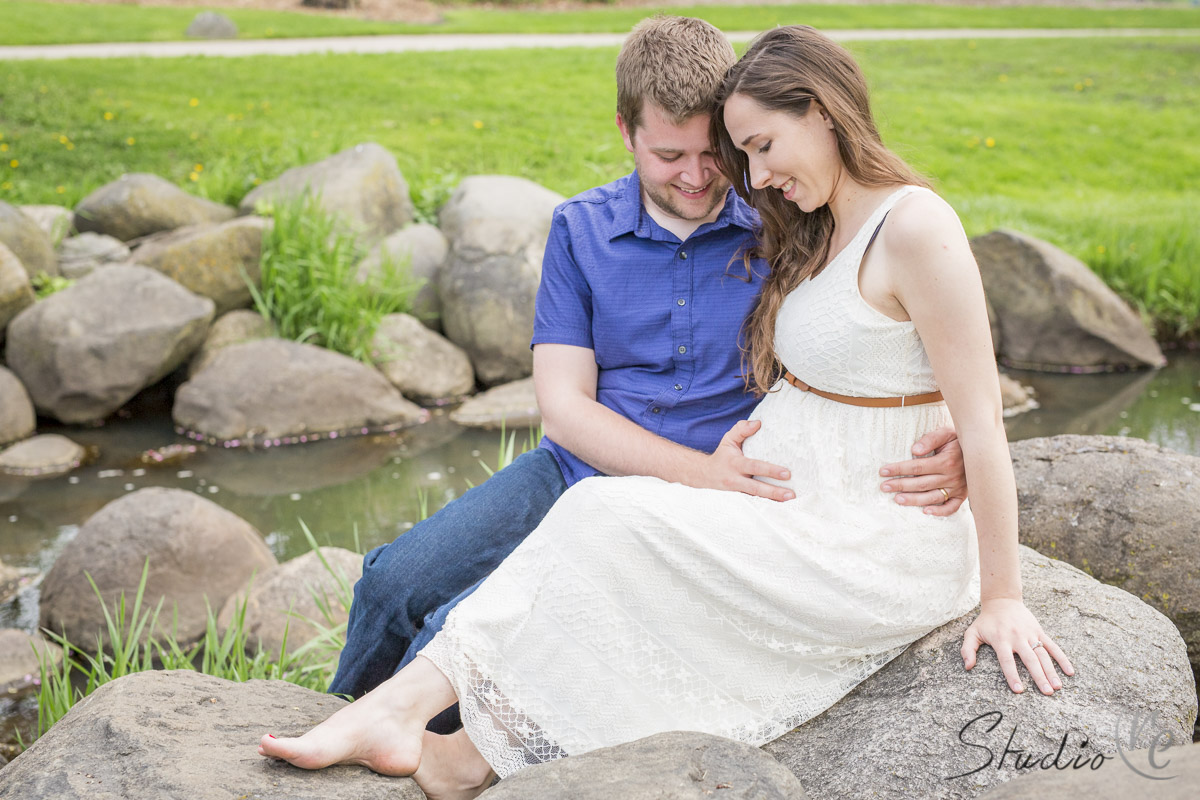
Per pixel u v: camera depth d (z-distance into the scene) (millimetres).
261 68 14406
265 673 3168
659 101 2266
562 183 9633
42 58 14211
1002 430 2025
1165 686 1973
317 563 3787
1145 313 7266
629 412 2518
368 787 1842
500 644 1979
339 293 6410
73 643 3701
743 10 22875
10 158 10031
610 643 1982
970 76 16375
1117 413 5848
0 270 6105
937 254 1968
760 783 1703
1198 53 18641
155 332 6000
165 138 10859
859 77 2061
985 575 2066
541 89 13930
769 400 2318
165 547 3848
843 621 2041
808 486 2152
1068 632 2086
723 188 2420
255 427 5762
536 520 2510
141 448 5648
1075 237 8391
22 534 4609
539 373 2584
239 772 1805
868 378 2109
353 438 5812
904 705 1976
